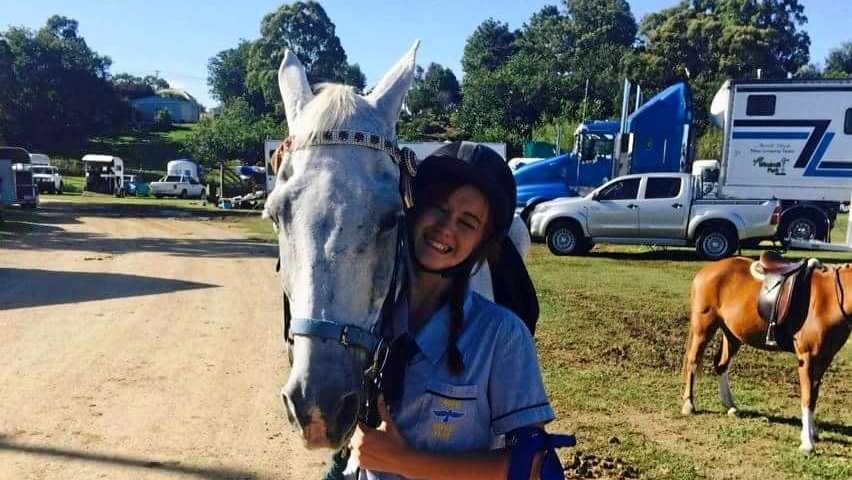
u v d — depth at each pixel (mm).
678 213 14453
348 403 1535
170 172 43531
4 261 12836
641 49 60531
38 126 68625
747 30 53906
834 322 4586
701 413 5379
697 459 4469
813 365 4711
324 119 1709
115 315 8391
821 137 16328
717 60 54500
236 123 58281
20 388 5570
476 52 85125
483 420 1624
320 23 79625
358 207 1609
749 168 16891
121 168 45719
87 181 44312
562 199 15422
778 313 4848
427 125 60062
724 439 4840
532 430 1566
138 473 4105
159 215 26672
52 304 8977
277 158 1896
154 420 4953
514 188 2164
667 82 55250
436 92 67375
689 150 17812
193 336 7418
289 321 1899
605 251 15961
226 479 4059
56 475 4051
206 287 10602
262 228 21609
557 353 7000
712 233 14320
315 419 1497
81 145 70062
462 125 52344
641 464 4363
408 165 1798
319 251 1581
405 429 1614
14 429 4719
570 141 32938
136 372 6078
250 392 5617
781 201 16750
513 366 1604
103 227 20734
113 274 11641
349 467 1889
